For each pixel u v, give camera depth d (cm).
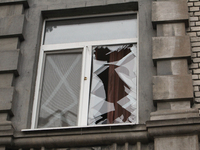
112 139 941
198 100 984
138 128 939
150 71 1038
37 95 1079
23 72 1090
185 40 1038
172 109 959
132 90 1058
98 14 1188
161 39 1047
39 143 965
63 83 1097
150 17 1121
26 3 1194
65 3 1186
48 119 1056
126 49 1118
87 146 960
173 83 984
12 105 1034
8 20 1155
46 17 1204
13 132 974
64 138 959
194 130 903
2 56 1098
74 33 1173
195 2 1125
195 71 1024
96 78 1088
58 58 1133
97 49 1129
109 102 1054
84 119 1038
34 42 1135
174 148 902
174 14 1083
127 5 1159
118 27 1162
